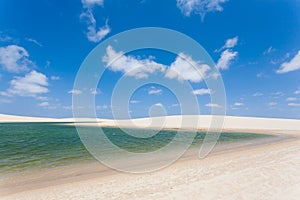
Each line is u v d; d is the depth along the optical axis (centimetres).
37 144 1689
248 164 915
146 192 627
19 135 2225
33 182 802
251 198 538
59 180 820
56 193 676
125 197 599
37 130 2738
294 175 696
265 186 612
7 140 1881
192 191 604
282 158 998
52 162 1116
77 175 883
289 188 588
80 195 646
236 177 712
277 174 716
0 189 730
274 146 1579
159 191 626
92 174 894
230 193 575
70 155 1288
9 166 1038
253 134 2658
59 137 2086
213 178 720
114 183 752
